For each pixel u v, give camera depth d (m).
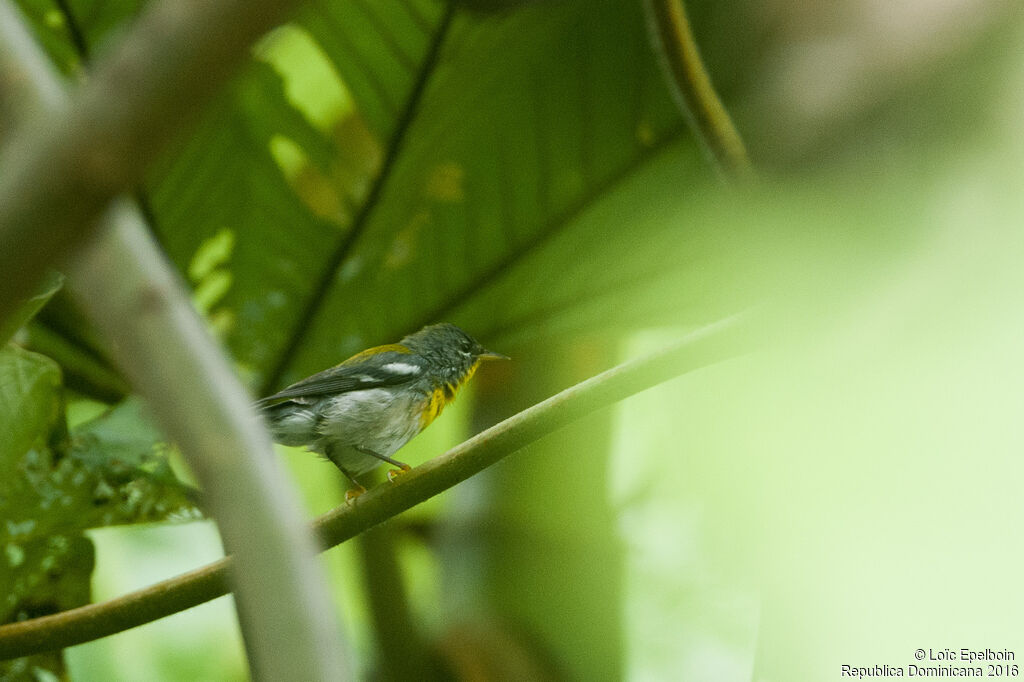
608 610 4.90
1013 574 4.45
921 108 4.71
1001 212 4.65
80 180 1.51
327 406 4.87
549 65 4.84
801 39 4.73
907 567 4.65
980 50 4.68
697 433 4.96
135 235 2.12
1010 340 4.60
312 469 4.96
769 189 4.73
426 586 4.92
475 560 4.91
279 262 4.84
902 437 4.68
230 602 5.04
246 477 2.06
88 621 4.73
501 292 4.86
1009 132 4.71
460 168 4.84
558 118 4.84
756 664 4.72
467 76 4.84
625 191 4.84
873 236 4.71
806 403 4.71
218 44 1.51
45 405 4.77
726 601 4.99
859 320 4.71
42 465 4.77
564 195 4.84
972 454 4.57
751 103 4.75
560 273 4.85
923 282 4.71
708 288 4.84
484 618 4.89
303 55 4.83
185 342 2.08
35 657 4.80
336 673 2.04
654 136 4.84
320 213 4.84
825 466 4.71
